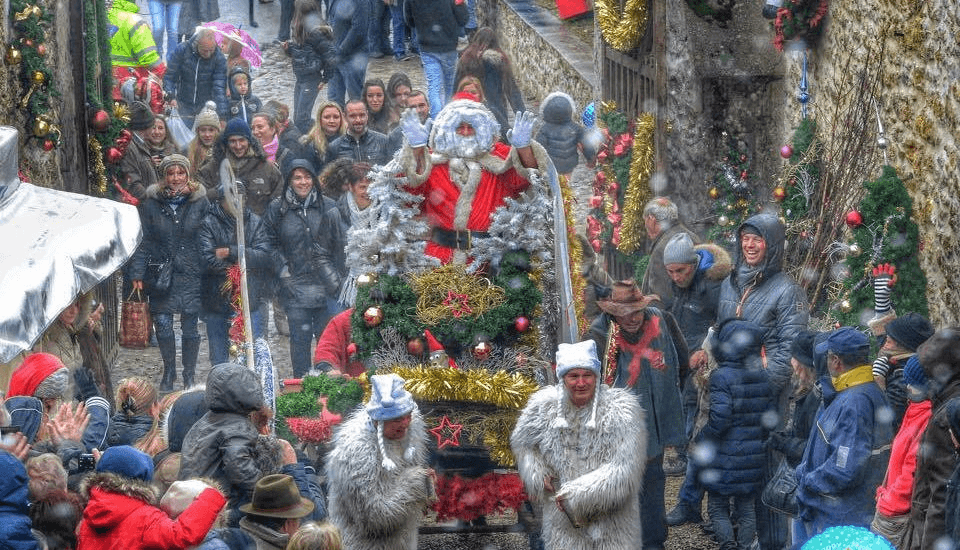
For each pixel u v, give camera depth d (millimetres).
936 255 23172
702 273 24328
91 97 31844
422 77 50969
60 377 18906
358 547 18531
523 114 20781
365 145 33188
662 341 20922
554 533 18641
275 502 15578
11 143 23484
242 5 61469
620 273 34625
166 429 18281
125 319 29016
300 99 43844
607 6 35469
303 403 21109
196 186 29109
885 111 25375
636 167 32531
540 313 21234
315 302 28281
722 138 32062
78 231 22719
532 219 21234
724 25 31672
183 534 14320
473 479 20625
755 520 21078
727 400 20359
